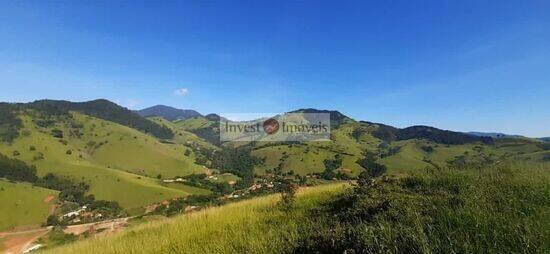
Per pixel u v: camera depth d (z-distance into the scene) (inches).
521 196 276.7
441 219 229.8
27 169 7460.6
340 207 440.5
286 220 429.4
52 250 605.6
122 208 5900.6
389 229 225.5
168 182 7401.6
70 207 5733.3
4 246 3550.7
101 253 414.0
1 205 5275.6
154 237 436.8
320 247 249.8
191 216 570.9
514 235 183.9
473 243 186.5
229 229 425.4
